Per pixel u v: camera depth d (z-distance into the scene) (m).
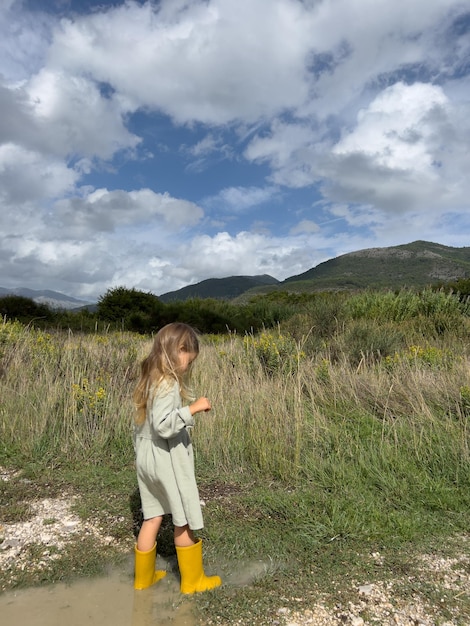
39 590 2.92
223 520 3.83
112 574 3.12
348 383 7.64
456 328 12.38
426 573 3.09
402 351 9.73
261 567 3.20
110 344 10.23
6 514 3.85
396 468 4.76
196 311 22.48
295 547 3.43
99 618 2.67
